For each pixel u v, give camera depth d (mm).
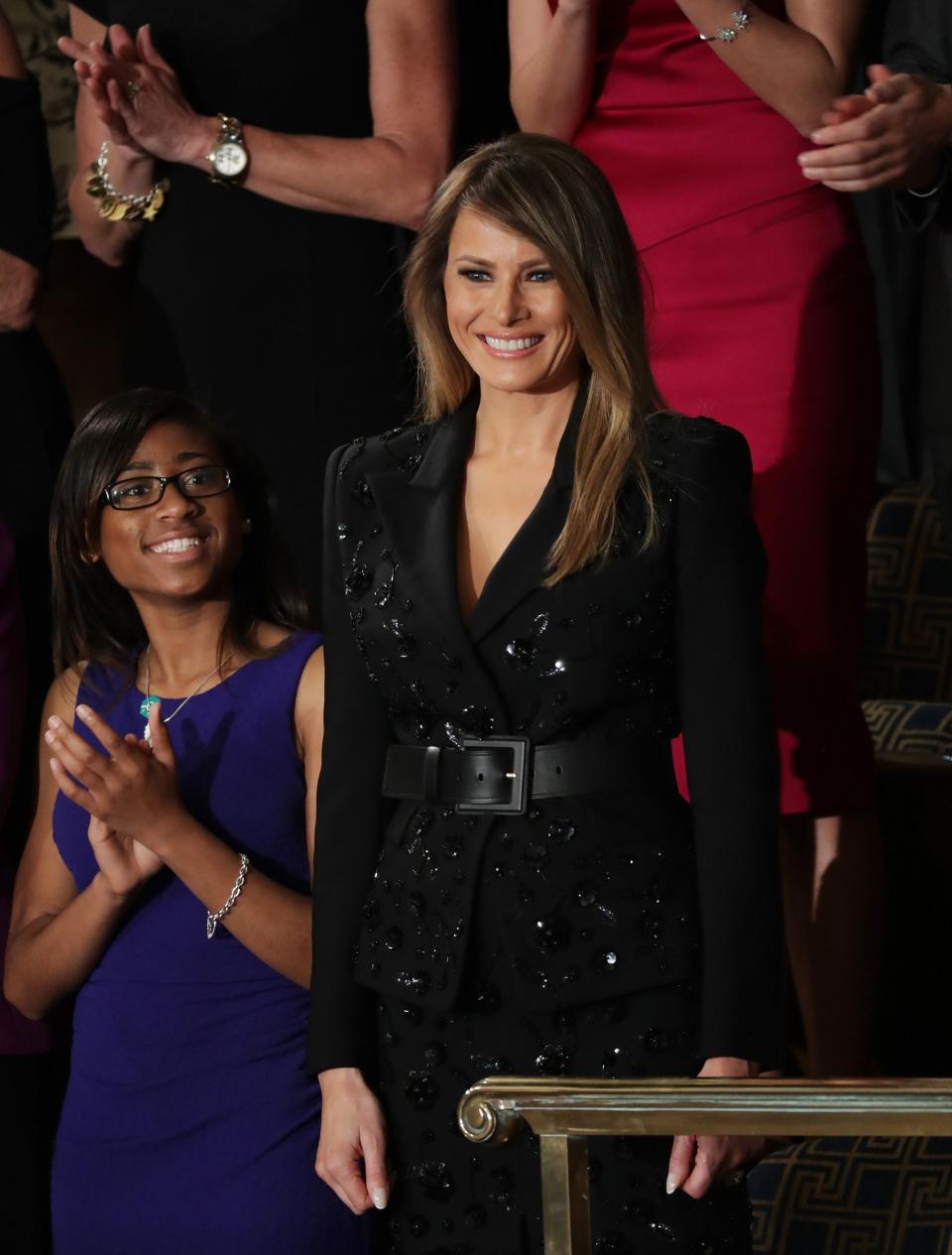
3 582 10180
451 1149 7344
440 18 11297
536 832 7195
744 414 10492
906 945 11836
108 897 8633
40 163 11703
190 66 11141
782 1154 9734
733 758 7223
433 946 7309
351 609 7672
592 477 7285
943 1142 9414
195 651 9203
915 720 12586
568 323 7422
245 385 11023
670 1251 7133
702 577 7270
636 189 10656
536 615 7246
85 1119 8703
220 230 11023
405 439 7891
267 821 8914
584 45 10516
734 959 7094
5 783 10117
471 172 7625
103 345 14586
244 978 8672
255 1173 8445
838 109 9820
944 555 14023
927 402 10703
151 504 8977
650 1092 6160
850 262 10648
